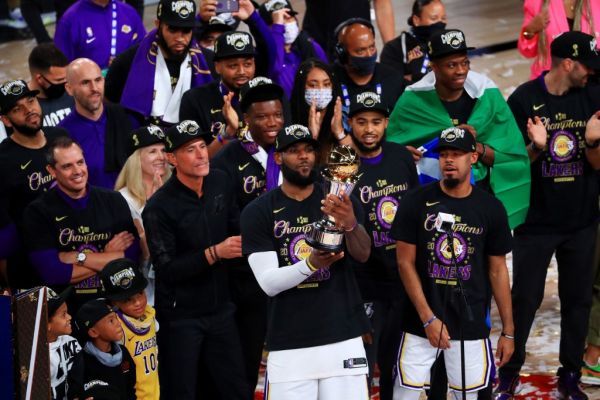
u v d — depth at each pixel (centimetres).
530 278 2314
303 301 1825
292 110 2383
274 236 1845
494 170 2273
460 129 1950
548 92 2291
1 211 2181
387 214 2147
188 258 2016
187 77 2545
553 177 2292
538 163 2303
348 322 1833
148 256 2175
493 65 4441
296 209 1848
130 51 2594
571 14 2766
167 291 2045
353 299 1850
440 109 2308
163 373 2075
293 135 1811
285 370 1822
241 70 2336
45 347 1408
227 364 2083
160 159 2205
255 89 2128
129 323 1969
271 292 1794
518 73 4319
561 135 2278
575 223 2294
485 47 4628
